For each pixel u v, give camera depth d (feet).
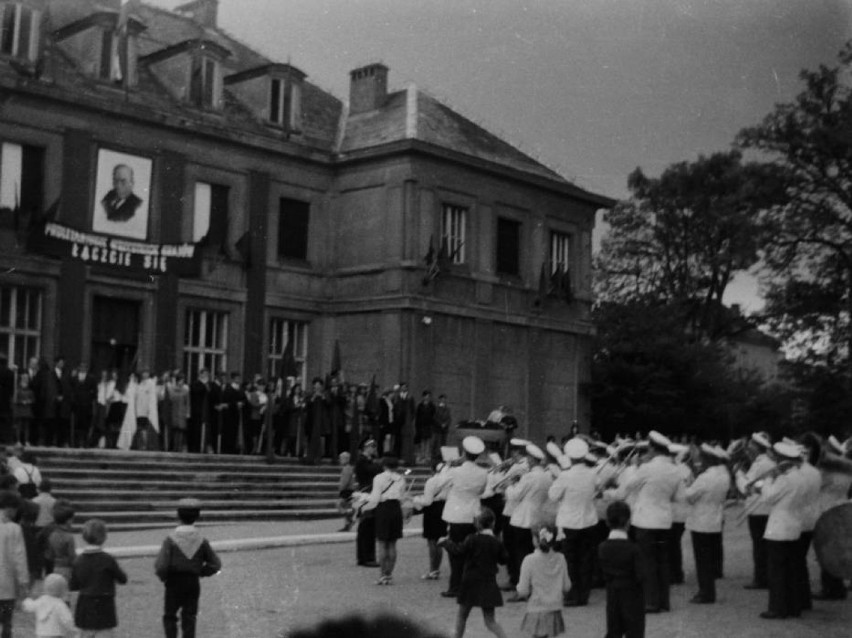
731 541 72.08
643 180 102.99
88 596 27.84
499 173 116.98
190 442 88.53
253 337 106.11
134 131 98.17
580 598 43.68
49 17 98.02
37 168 91.66
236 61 120.47
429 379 109.19
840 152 84.99
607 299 128.47
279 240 110.11
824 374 97.50
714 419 112.68
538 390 120.57
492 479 50.93
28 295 90.63
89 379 81.66
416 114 114.42
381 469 54.95
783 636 36.96
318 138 115.55
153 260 98.02
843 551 29.78
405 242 108.47
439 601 43.39
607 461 49.29
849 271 93.97
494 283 116.88
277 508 78.38
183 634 29.50
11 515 33.17
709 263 103.91
